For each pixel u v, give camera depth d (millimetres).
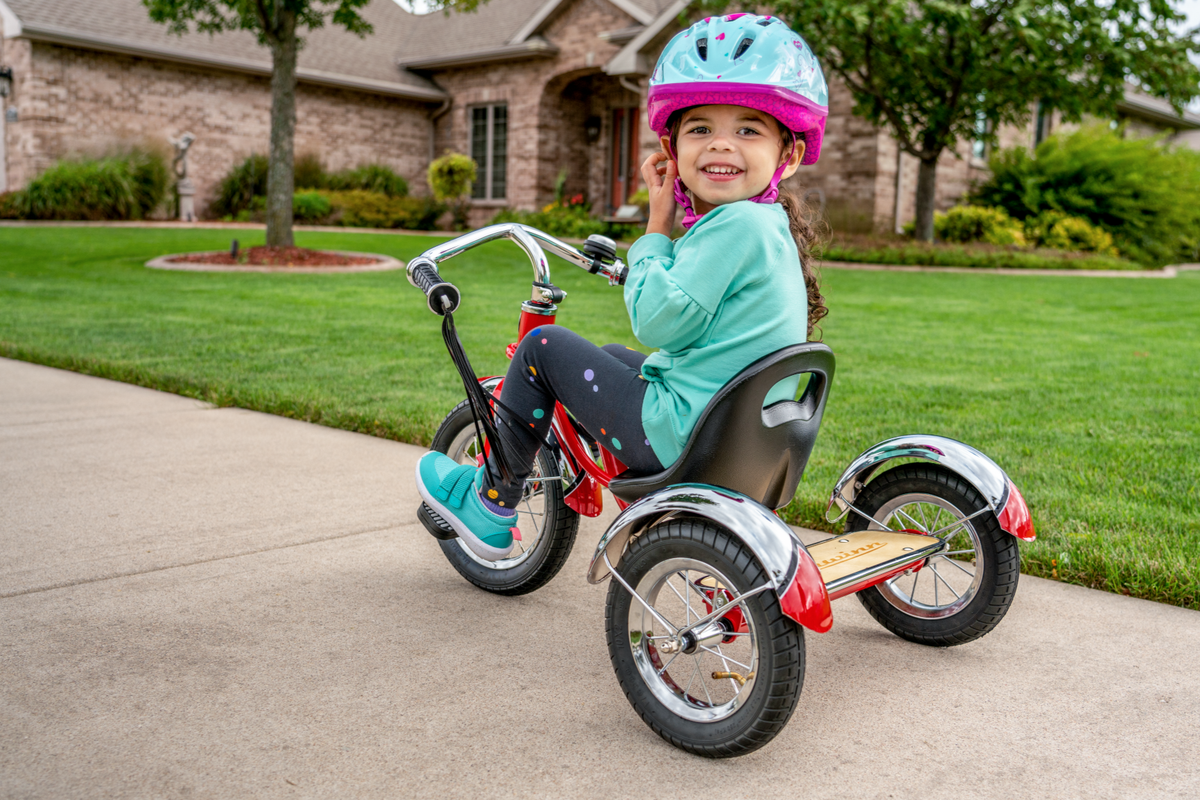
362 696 2119
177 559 2924
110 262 12508
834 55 15250
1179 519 3285
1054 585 2904
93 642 2338
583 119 22625
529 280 11875
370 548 3092
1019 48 14000
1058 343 7824
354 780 1788
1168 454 4176
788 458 2023
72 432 4484
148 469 3895
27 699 2049
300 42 13547
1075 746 1990
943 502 2479
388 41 24359
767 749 1970
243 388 5281
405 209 21750
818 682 2293
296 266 12461
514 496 2355
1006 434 4508
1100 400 5387
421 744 1928
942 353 7172
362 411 4762
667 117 1992
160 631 2414
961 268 14906
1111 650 2463
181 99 20000
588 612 2662
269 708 2047
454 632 2490
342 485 3750
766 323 1905
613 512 3617
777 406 1974
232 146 20906
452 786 1783
